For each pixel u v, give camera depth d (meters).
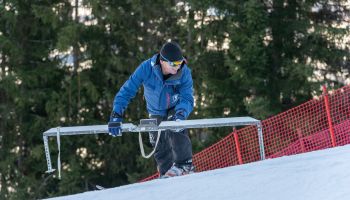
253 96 25.53
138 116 28.08
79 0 27.33
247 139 20.73
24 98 27.53
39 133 28.66
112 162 28.84
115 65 26.78
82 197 5.61
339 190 4.79
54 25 26.30
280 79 25.45
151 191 5.49
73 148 28.66
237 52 24.12
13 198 27.58
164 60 7.68
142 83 8.23
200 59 26.09
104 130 7.86
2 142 29.00
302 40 25.62
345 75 26.11
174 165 8.35
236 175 5.66
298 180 5.20
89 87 27.14
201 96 25.95
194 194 5.23
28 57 28.33
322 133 15.81
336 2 25.61
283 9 25.47
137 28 27.62
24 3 27.22
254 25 23.88
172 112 8.41
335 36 24.53
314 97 24.98
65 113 27.84
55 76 28.70
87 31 27.20
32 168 28.84
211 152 19.12
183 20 26.34
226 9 24.56
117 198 5.45
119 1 27.06
